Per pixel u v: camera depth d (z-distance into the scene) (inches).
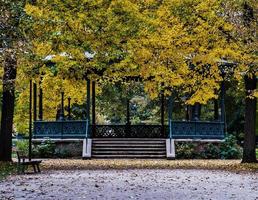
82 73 943.7
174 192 543.8
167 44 917.2
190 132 1246.9
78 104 1793.8
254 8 858.1
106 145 1214.3
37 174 772.0
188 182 655.1
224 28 885.8
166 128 1290.6
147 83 1047.0
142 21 897.5
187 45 920.9
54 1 879.7
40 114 1331.2
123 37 898.7
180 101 1824.6
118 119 2208.4
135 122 2122.3
